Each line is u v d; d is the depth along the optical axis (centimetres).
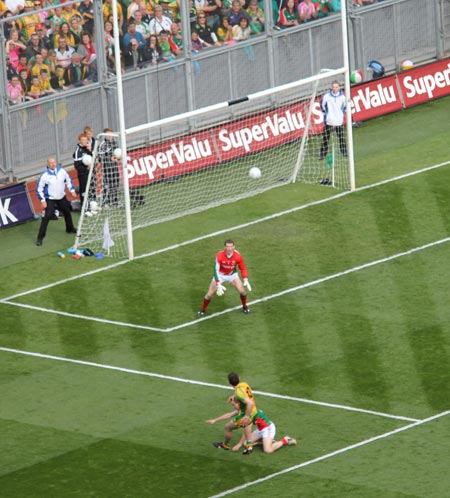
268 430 7631
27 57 11225
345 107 11325
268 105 12206
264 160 11525
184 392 8338
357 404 8119
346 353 8731
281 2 12250
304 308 9338
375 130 12200
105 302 9525
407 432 7781
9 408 8181
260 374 8519
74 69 11456
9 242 10538
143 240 10419
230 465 7506
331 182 11200
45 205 10338
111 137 10600
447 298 9381
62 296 9625
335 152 11444
